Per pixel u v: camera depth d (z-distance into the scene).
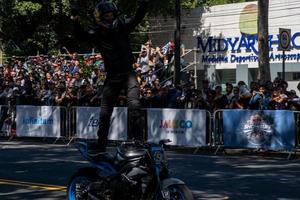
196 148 29.28
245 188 17.91
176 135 29.62
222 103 29.83
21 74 46.19
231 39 49.56
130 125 12.49
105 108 12.89
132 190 11.98
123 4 53.38
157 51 42.66
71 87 35.97
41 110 35.00
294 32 45.28
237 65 48.94
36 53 65.06
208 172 21.52
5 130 37.28
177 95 31.92
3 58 64.50
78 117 33.34
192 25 53.06
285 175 20.70
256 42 47.38
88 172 13.34
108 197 12.48
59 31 63.91
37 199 16.34
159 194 11.67
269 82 29.67
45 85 38.88
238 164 24.03
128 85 12.54
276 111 26.58
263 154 28.03
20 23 63.72
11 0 60.44
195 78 46.78
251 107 28.47
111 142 31.72
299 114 26.28
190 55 53.00
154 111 30.30
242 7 48.56
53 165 23.31
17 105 36.53
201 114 28.86
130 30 12.84
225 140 28.28
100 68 43.34
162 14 56.94
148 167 11.75
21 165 23.44
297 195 16.73
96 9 12.79
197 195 16.47
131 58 12.78
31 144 33.47
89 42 13.08
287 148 26.30
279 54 46.16
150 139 30.45
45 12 62.19
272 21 46.72
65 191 17.50
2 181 19.45
